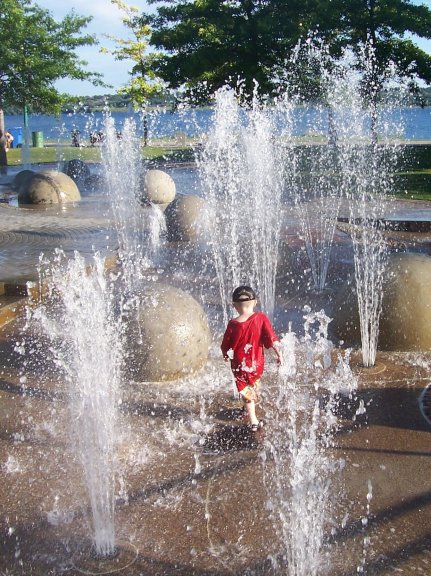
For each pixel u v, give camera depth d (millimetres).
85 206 17938
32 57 30172
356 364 6547
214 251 11516
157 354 6066
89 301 6723
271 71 34656
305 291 9242
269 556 3689
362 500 4211
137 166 27219
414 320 6719
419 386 6012
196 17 34781
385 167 26672
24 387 6105
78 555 3754
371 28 30109
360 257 10898
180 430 5234
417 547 3742
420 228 13898
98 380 5867
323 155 31031
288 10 31953
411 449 4879
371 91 30797
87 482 4492
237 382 5281
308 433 5137
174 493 4340
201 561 3674
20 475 4602
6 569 3654
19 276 9680
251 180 16906
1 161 32250
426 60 30531
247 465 4676
